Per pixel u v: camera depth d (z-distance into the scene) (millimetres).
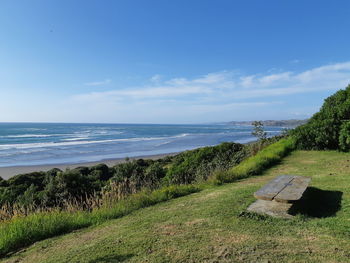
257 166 8125
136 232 3807
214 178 7184
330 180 5969
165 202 5641
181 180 9852
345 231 3260
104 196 6227
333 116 11000
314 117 12453
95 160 27656
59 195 8164
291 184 4719
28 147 39188
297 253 2807
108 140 53062
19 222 4500
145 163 18328
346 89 11883
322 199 4605
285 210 4062
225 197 5211
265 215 3932
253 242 3121
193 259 2842
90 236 3990
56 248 3680
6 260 3500
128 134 76812
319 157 9594
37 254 3561
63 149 36938
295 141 11859
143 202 5637
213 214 4211
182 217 4266
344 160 8570
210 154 12703
